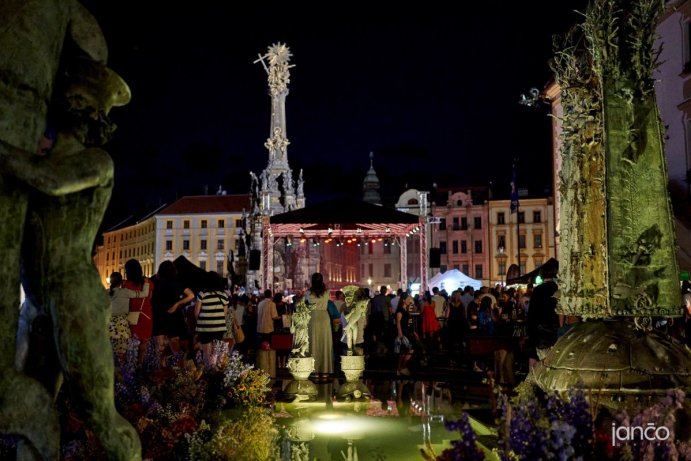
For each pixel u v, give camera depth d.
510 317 18.14
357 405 7.75
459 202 72.50
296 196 59.81
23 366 1.89
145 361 4.87
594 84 4.74
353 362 9.74
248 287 42.56
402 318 14.70
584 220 4.72
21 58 1.76
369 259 76.81
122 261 100.88
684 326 8.63
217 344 5.81
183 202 90.56
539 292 7.70
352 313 10.55
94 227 1.89
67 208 1.83
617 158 4.12
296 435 5.75
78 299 1.81
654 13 4.20
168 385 4.58
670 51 18.23
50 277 1.81
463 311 16.20
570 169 4.91
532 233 69.38
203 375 5.35
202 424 3.87
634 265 4.06
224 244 87.50
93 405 1.83
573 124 4.89
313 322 10.62
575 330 4.43
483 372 12.13
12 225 1.74
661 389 3.73
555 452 2.40
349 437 5.65
